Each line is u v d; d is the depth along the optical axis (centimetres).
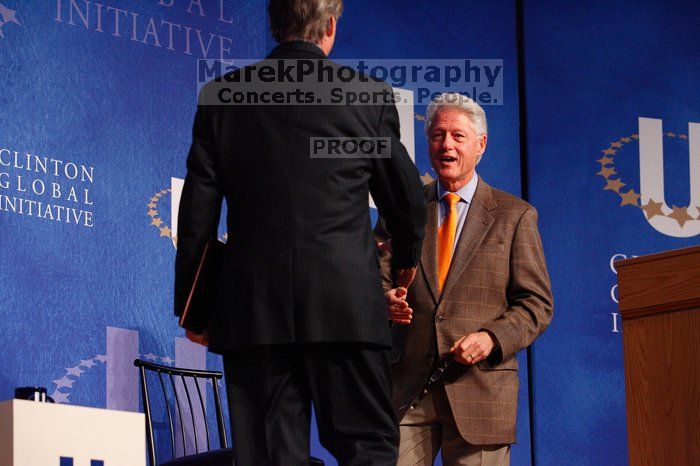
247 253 318
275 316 312
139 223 593
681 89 718
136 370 582
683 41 724
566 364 665
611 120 707
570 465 655
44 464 337
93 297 571
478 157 498
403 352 468
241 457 316
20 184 553
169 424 559
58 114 571
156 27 614
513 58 704
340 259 314
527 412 656
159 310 595
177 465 447
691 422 342
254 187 321
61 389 554
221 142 329
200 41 629
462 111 494
